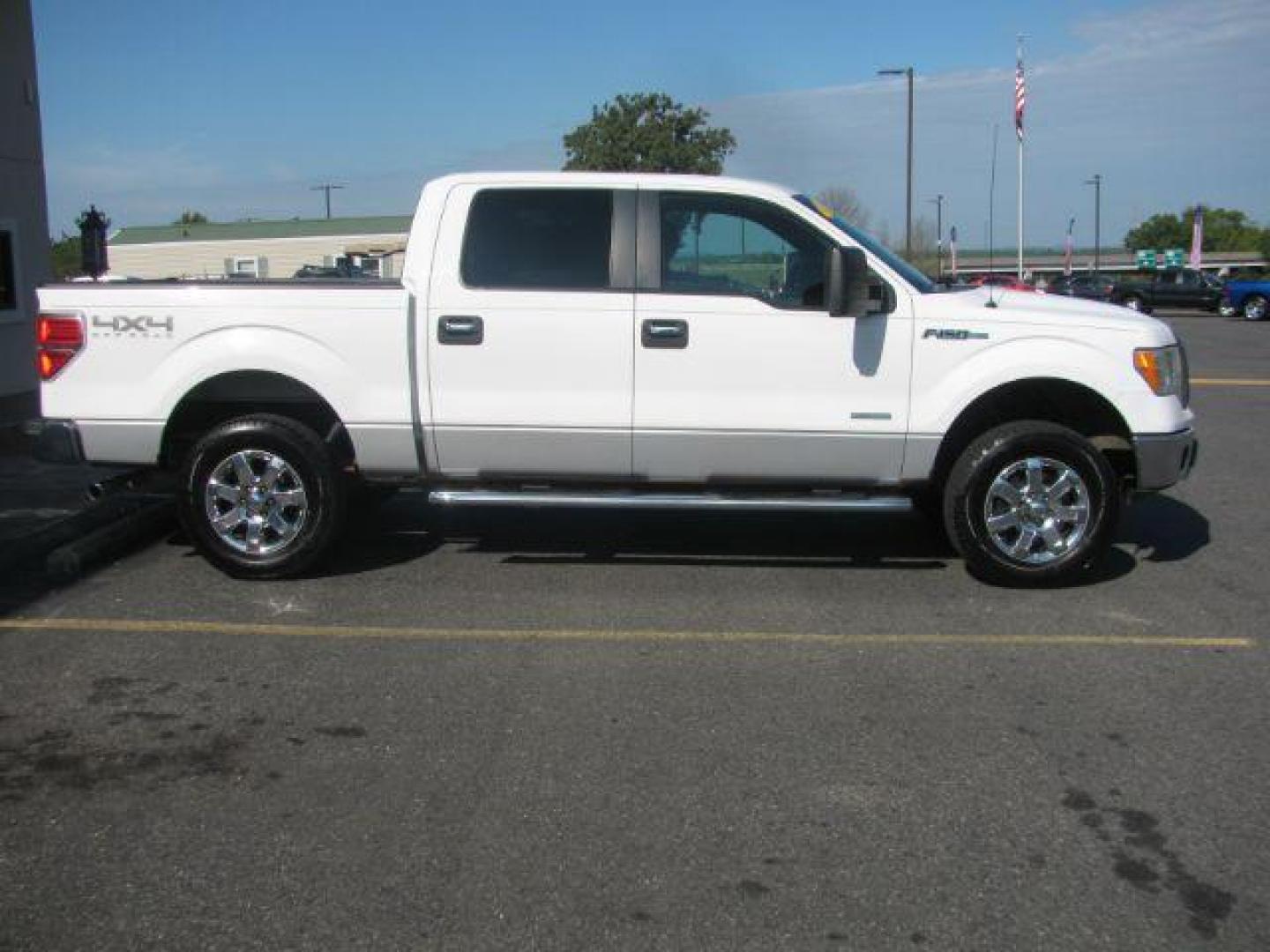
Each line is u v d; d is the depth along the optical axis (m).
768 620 5.92
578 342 6.25
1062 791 4.07
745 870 3.55
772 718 4.68
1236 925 3.28
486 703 4.84
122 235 57.81
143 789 4.08
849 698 4.89
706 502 6.32
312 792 4.05
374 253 15.00
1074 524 6.35
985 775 4.19
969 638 5.65
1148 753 4.38
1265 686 5.05
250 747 4.42
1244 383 16.73
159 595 6.32
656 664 5.29
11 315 13.70
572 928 3.25
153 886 3.46
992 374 6.22
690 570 6.83
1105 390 6.23
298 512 6.52
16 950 3.14
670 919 3.30
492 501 6.36
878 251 6.56
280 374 6.42
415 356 6.32
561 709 4.77
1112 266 111.75
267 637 5.65
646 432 6.31
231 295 6.36
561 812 3.90
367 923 3.27
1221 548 7.41
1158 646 5.55
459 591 6.39
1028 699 4.89
